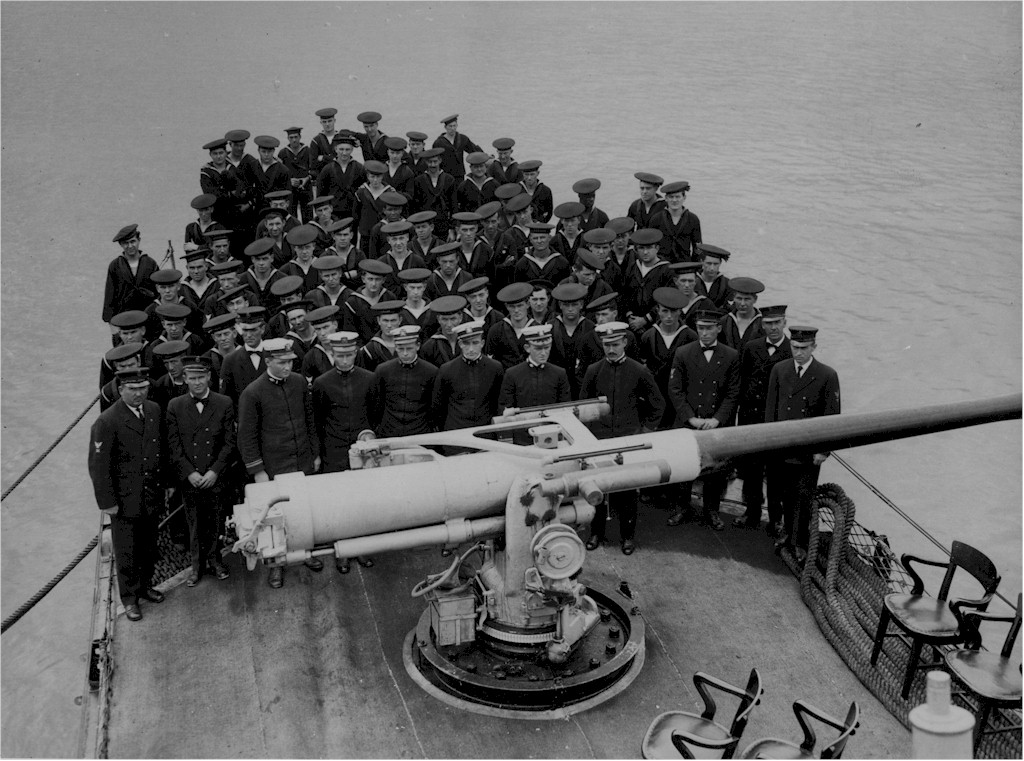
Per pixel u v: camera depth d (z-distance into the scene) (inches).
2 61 1866.4
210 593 367.2
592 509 288.2
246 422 379.6
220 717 307.6
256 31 2071.9
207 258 546.9
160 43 1977.1
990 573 300.7
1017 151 1274.6
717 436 291.6
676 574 376.2
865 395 781.3
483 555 311.1
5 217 1155.9
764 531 406.9
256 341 417.1
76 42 2015.3
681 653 331.3
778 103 1492.4
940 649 316.2
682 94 1536.7
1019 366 811.4
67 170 1289.4
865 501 691.4
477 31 2028.8
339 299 490.9
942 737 201.5
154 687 320.8
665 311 439.8
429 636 323.3
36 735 554.3
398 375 399.5
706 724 267.1
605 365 405.4
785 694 314.7
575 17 2154.3
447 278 504.1
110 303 546.0
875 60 1731.1
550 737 295.3
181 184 1229.7
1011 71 1636.3
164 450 370.9
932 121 1403.8
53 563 688.4
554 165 1241.4
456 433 297.0
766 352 429.4
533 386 395.2
